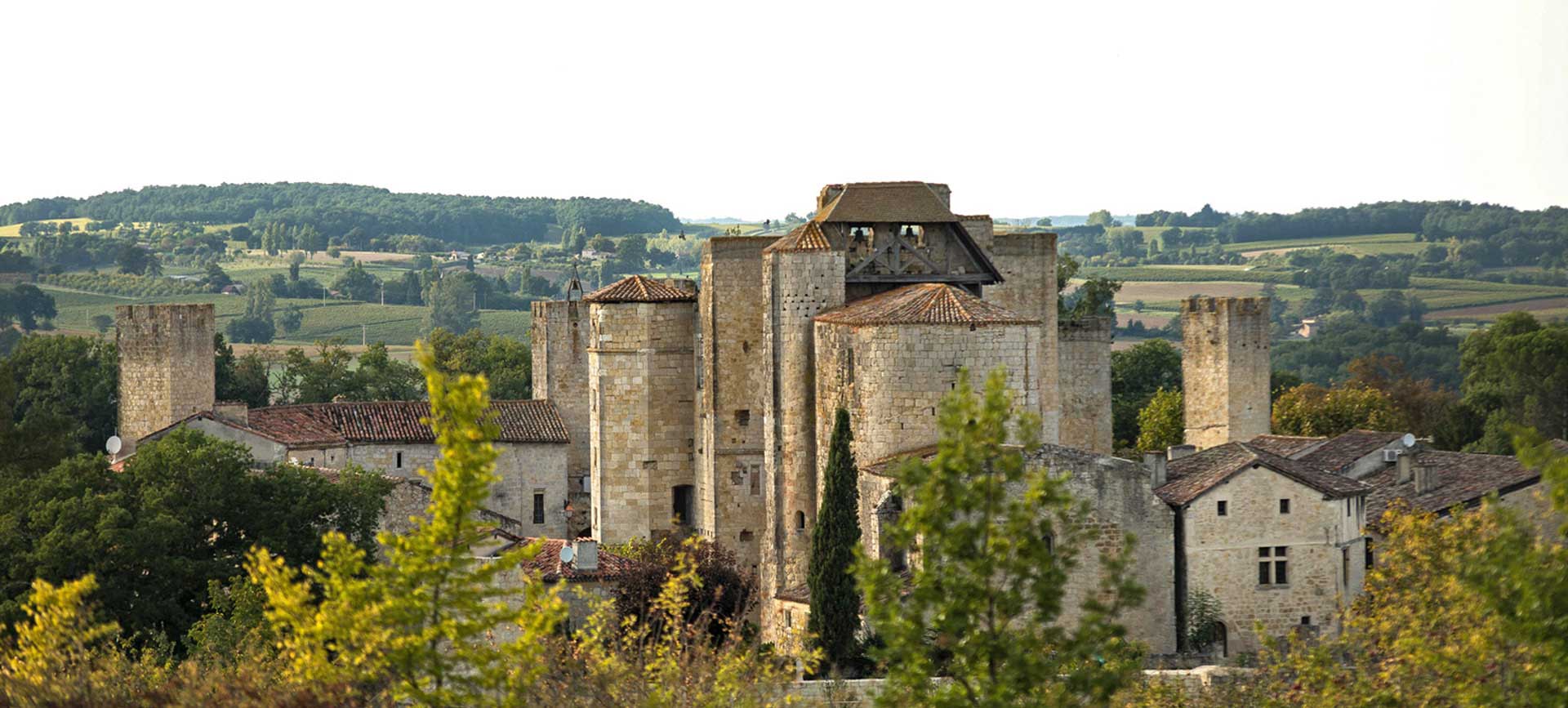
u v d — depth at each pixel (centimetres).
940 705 9544
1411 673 11575
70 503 17575
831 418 18962
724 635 16988
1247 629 16975
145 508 17725
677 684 11181
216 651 14888
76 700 10869
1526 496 18762
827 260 19838
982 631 9694
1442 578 12325
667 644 11656
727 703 11269
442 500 9919
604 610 12344
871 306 18725
